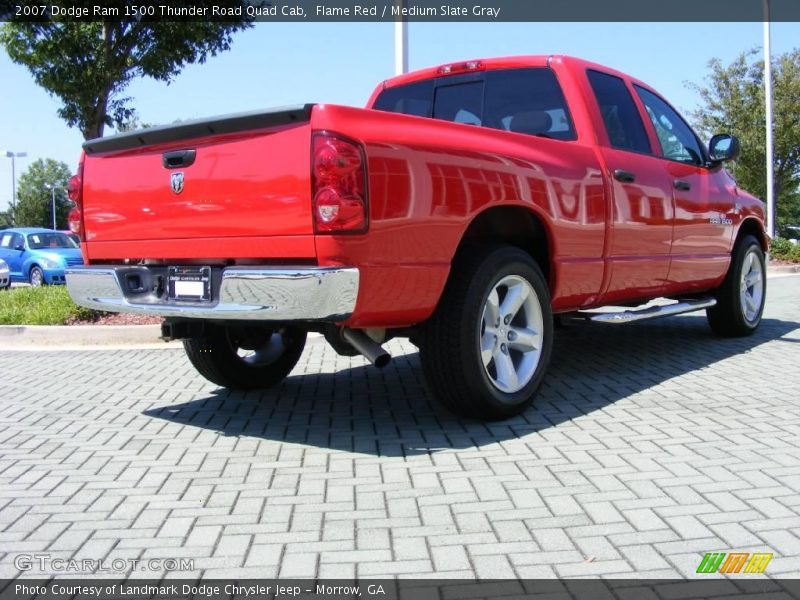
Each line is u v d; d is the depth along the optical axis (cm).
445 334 410
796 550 278
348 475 367
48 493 353
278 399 529
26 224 8944
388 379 592
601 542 287
